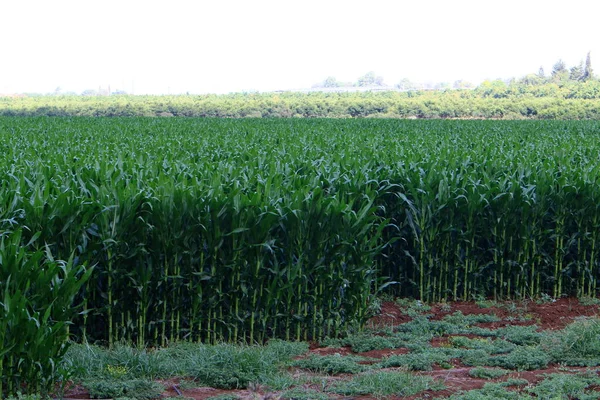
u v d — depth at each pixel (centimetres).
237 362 728
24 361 619
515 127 4100
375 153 1661
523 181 1188
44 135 2636
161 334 852
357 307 909
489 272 1130
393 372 718
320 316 888
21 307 605
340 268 887
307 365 760
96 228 824
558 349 790
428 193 1077
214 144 2094
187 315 864
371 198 1002
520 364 761
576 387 667
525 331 902
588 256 1153
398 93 12244
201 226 845
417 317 998
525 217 1085
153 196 861
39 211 800
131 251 827
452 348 838
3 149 1939
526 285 1123
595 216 1111
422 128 3916
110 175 1065
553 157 1580
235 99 11575
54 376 641
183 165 1305
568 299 1126
